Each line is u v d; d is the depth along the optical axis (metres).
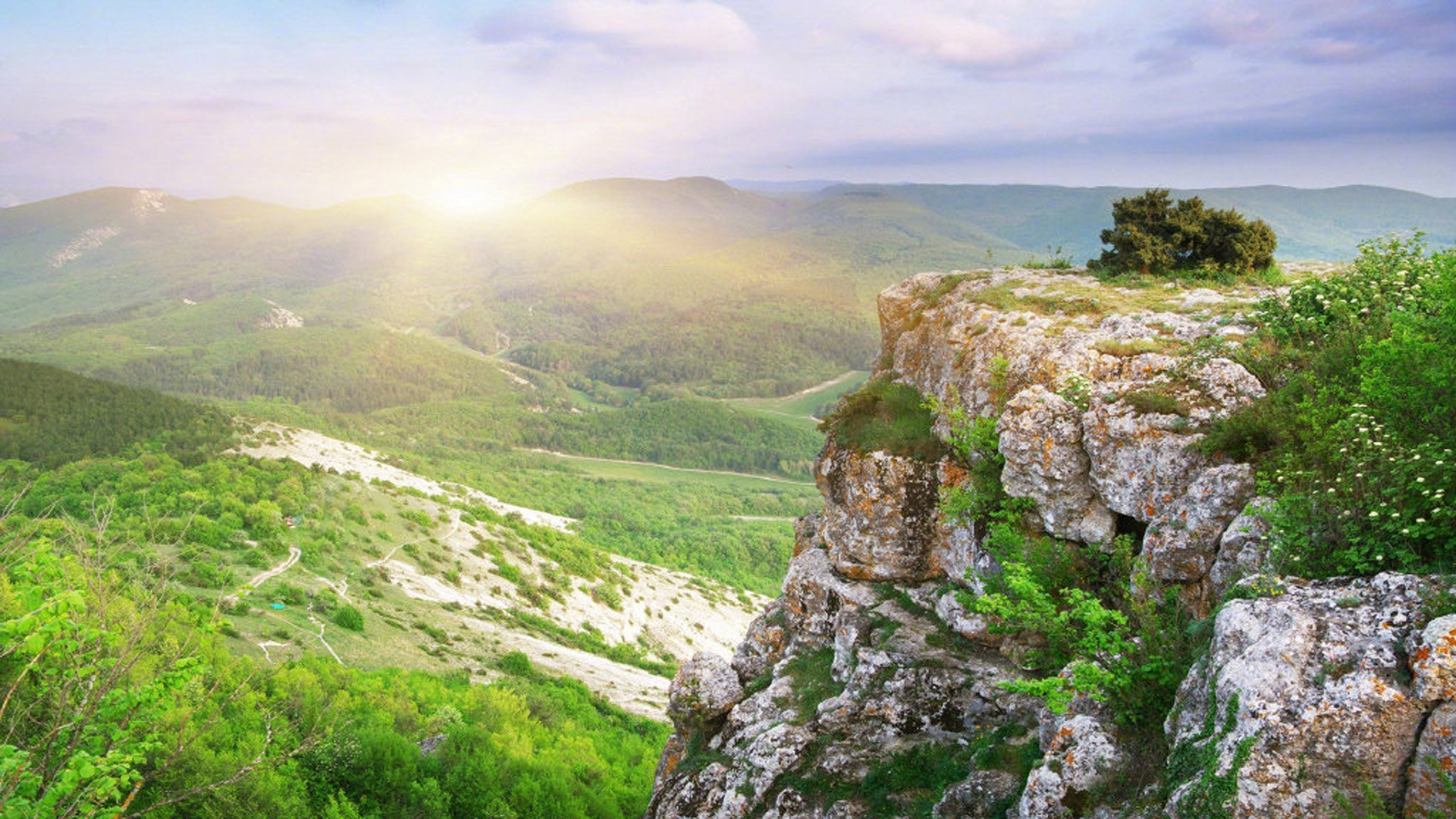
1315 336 16.78
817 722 18.55
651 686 85.38
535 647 89.44
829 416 26.80
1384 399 10.95
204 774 25.61
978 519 20.28
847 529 24.11
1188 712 9.56
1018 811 11.74
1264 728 7.88
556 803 34.59
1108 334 20.97
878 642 20.42
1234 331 18.56
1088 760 10.65
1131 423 15.97
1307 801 7.59
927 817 14.43
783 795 17.16
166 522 84.44
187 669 11.05
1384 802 7.41
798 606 25.59
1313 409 12.16
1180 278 26.73
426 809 32.44
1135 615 13.67
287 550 93.81
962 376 23.78
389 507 127.06
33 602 9.48
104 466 114.69
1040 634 17.86
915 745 16.95
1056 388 18.56
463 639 82.50
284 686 35.56
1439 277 12.59
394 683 49.69
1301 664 8.16
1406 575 8.77
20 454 126.19
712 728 23.48
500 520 142.88
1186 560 13.42
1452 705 7.17
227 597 12.50
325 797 30.56
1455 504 9.15
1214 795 8.06
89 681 9.79
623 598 128.62
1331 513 10.33
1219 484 13.41
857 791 16.52
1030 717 15.72
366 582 94.25
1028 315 23.47
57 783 9.06
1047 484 17.38
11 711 10.63
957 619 19.72
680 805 20.06
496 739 39.19
